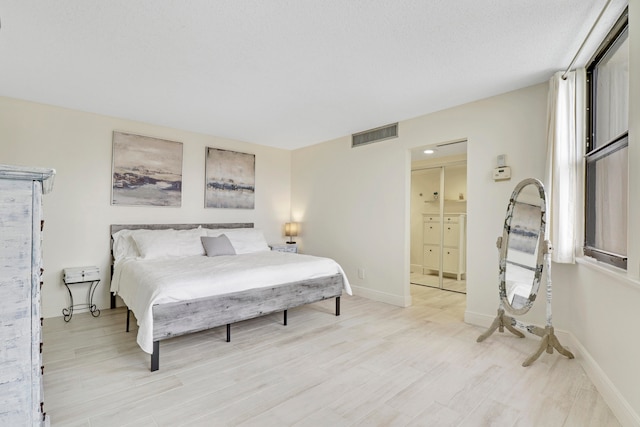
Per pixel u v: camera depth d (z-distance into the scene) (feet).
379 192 13.67
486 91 9.78
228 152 15.74
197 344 8.79
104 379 6.81
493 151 10.14
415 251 19.13
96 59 7.77
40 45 7.11
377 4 5.74
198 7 5.82
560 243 8.09
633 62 5.12
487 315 10.23
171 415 5.57
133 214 12.87
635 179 5.08
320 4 5.74
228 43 7.05
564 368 7.41
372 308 12.46
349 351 8.34
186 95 10.13
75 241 11.53
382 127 13.52
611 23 6.16
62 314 11.22
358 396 6.21
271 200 17.53
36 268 3.28
